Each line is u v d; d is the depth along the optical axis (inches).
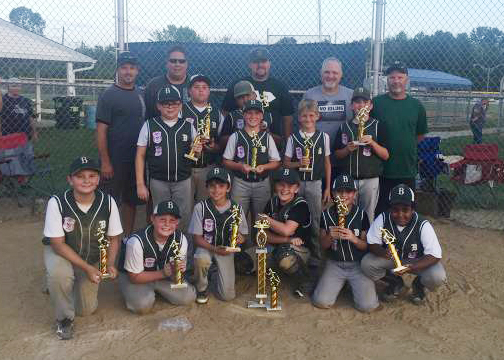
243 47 279.3
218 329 145.2
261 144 179.6
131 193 200.8
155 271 150.9
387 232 150.1
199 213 161.0
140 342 137.1
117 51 237.8
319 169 184.1
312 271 184.1
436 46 277.9
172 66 195.5
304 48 272.1
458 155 465.4
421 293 161.8
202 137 175.9
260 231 158.1
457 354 132.5
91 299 149.9
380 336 141.9
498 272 186.7
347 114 198.1
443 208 259.3
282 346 135.7
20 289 170.4
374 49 230.1
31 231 230.7
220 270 160.4
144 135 175.3
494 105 1285.7
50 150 477.4
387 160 193.0
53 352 131.7
